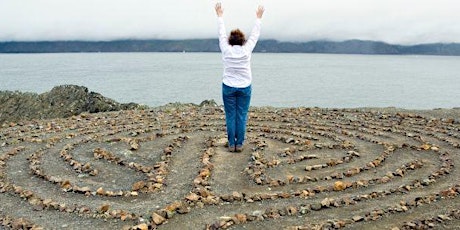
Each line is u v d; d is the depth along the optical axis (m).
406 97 53.50
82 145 12.30
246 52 11.02
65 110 20.00
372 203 8.20
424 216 7.64
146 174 9.92
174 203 7.97
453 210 7.83
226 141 12.51
